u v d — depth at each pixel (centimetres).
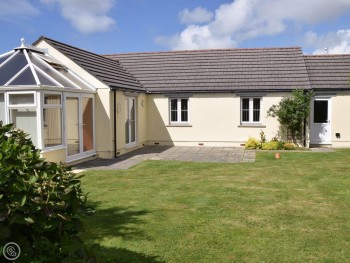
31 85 1262
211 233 653
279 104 2042
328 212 775
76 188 344
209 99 2162
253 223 706
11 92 1284
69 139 1467
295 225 693
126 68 2378
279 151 1873
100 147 1670
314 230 666
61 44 1748
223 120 2153
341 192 950
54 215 306
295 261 536
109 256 556
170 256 556
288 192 955
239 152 1861
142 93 2145
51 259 317
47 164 351
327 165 1398
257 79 2150
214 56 2397
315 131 2108
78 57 1750
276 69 2203
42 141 1273
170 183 1089
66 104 1442
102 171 1311
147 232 661
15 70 1373
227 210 794
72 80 1576
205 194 942
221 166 1407
